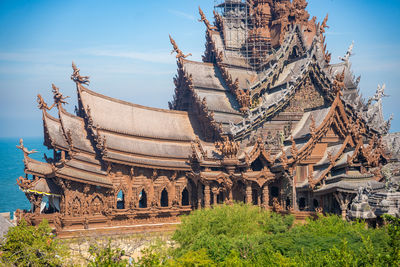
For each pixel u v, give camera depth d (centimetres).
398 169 6994
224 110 7931
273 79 8488
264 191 6781
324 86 8012
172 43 8419
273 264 3744
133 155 6981
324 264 3628
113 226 6706
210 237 4666
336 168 6412
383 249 3800
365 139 8138
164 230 6900
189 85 8131
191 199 7419
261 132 7669
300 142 7019
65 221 6288
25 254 4319
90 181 6469
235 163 6975
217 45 9125
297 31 8688
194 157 7119
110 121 7238
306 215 6128
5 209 12375
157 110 7962
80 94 7131
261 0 9406
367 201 5150
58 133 6688
